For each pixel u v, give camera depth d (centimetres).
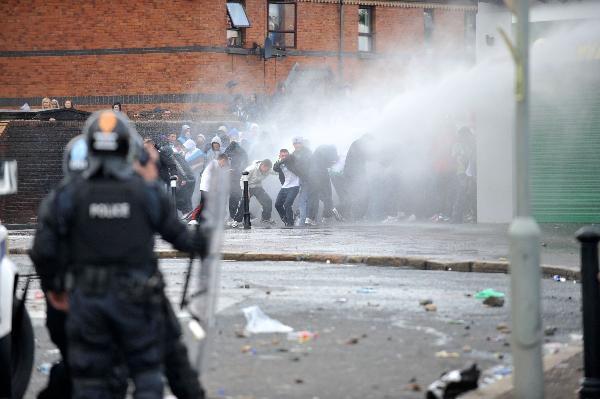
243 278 3391
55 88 9825
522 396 1659
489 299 2747
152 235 1368
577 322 2523
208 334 1492
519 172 1673
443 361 2045
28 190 7475
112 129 1354
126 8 9694
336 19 10238
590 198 5234
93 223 1330
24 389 1820
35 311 2719
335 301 2822
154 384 1335
